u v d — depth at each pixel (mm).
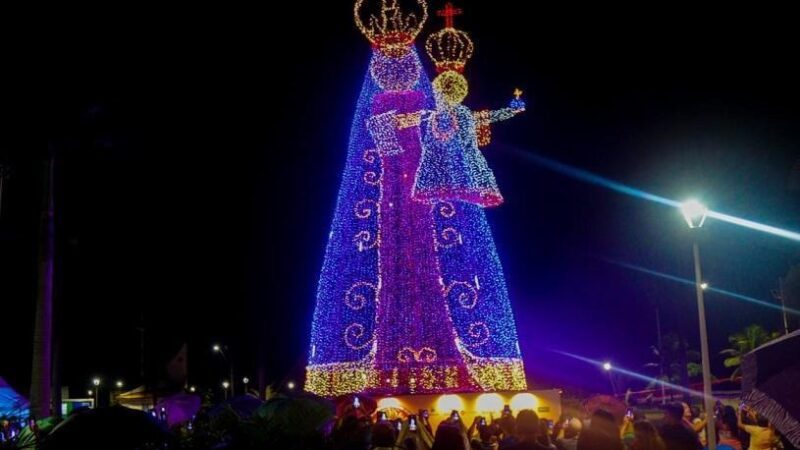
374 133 30922
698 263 15688
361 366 30891
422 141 31234
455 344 30844
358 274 31469
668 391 49531
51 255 24609
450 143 29969
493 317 31375
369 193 31859
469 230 31594
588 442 8055
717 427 15688
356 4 31203
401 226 31203
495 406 29906
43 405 23516
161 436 11461
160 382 56469
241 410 17594
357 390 30688
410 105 31141
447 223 31500
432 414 29797
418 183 29938
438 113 29891
